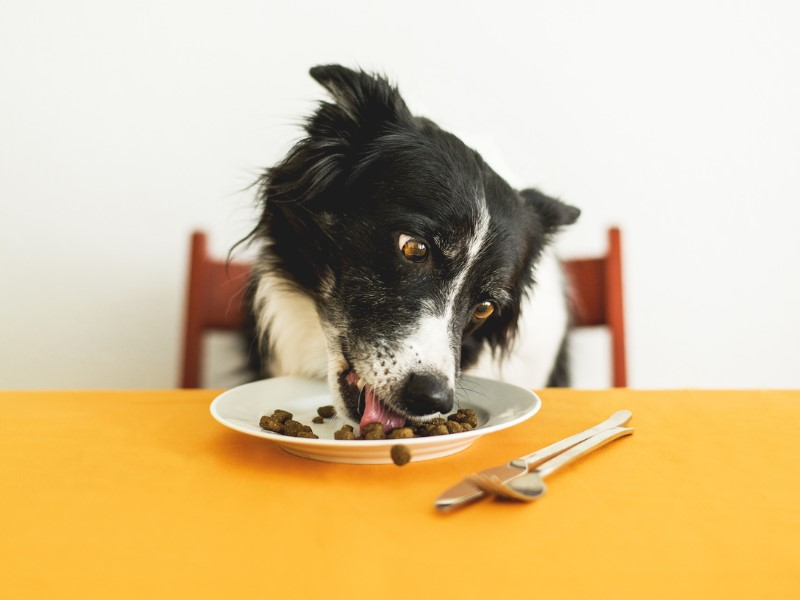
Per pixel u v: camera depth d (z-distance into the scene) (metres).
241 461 0.86
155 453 0.90
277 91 2.62
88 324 2.60
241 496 0.73
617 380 2.20
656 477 0.80
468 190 1.53
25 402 1.21
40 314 2.57
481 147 2.21
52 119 2.51
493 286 1.61
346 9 2.62
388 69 2.65
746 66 2.74
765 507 0.69
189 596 0.50
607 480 0.78
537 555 0.57
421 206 1.50
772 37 2.73
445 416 1.31
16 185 2.51
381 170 1.58
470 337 1.94
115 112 2.54
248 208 2.60
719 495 0.73
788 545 0.59
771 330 2.85
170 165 2.58
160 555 0.57
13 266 2.53
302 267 1.76
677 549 0.58
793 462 0.86
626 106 2.74
